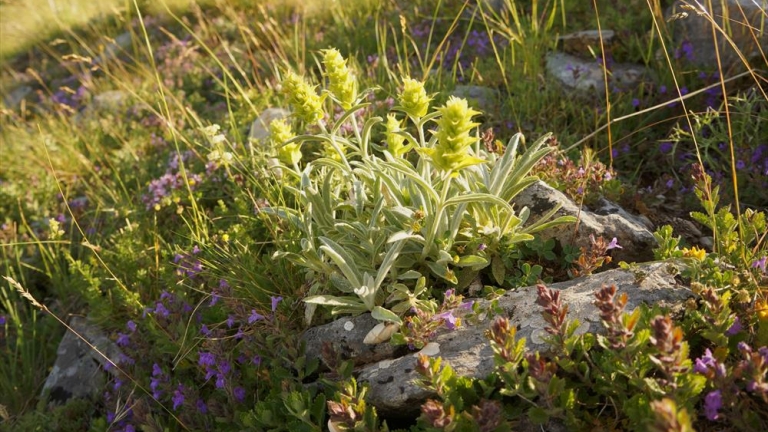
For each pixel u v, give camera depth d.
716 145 1.05
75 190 1.43
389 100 1.20
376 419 0.67
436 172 0.89
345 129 1.13
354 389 0.68
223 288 0.86
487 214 0.81
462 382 0.67
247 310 0.86
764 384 0.59
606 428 0.64
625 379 0.65
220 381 0.80
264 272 0.89
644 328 0.67
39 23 2.47
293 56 1.55
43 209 1.38
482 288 0.81
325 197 0.84
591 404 0.65
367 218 0.84
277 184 1.00
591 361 0.66
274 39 1.70
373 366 0.74
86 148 1.54
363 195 0.83
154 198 1.15
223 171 1.16
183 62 1.78
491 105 1.21
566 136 1.11
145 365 0.94
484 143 0.98
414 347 0.74
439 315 0.74
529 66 1.25
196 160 1.26
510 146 0.83
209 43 1.89
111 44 2.17
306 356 0.79
